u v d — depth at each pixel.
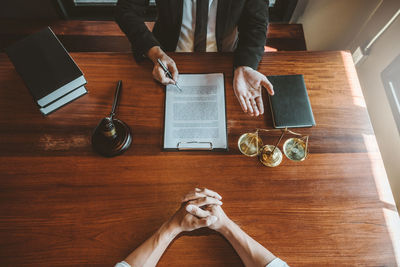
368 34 1.70
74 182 0.96
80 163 0.99
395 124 1.43
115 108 1.09
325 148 1.02
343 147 1.03
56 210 0.92
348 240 0.89
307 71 1.17
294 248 0.89
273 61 1.19
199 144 1.02
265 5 1.27
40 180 0.96
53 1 2.06
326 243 0.89
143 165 1.00
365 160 1.01
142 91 1.12
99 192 0.95
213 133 1.04
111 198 0.94
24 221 0.91
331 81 1.14
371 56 1.68
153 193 0.95
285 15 2.26
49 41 1.04
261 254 0.83
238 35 1.38
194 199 0.91
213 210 0.89
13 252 0.87
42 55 1.01
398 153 1.42
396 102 1.43
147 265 0.82
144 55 1.20
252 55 1.14
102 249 0.88
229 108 1.09
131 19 1.23
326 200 0.94
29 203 0.93
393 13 1.44
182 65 1.17
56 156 1.00
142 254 0.83
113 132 0.96
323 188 0.96
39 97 0.96
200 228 0.91
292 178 0.98
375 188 0.96
